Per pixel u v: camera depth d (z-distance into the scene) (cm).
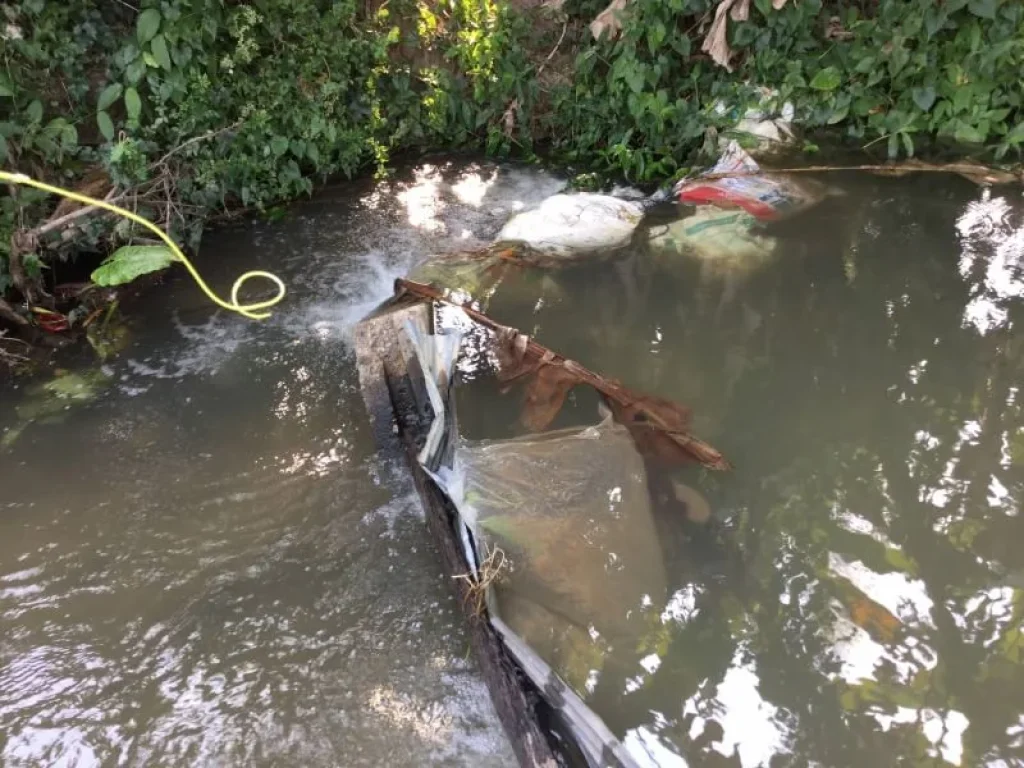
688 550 280
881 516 290
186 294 448
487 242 490
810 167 534
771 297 420
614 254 463
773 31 555
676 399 352
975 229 466
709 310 413
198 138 456
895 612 257
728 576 271
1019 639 246
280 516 311
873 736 224
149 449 346
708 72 585
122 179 435
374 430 340
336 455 339
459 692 247
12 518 312
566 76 618
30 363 399
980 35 527
